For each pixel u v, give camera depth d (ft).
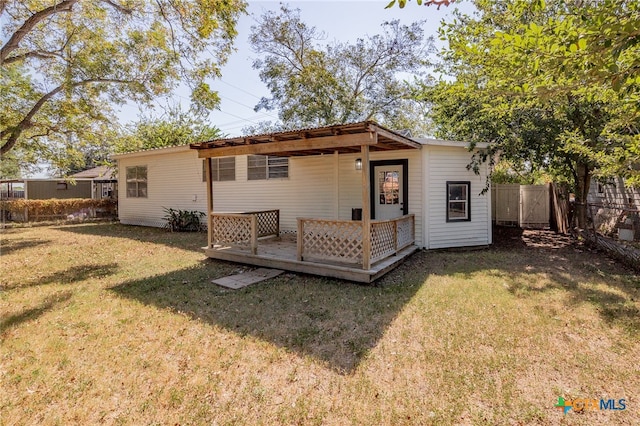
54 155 35.58
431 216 24.99
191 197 37.96
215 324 11.89
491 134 26.11
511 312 12.67
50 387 8.31
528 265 20.06
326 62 57.52
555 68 6.99
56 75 31.14
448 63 28.91
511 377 8.52
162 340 10.69
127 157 43.39
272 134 17.22
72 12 26.50
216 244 22.70
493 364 9.11
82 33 28.71
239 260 20.93
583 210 27.71
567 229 31.19
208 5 24.34
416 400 7.70
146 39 28.99
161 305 13.78
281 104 60.54
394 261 19.16
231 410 7.46
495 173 45.11
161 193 40.63
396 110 59.67
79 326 11.77
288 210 31.37
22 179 61.46
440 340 10.53
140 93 31.40
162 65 30.19
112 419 7.21
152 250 26.07
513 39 7.26
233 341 10.59
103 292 15.53
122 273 18.99
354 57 56.59
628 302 13.30
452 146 25.25
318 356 9.65
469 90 11.51
